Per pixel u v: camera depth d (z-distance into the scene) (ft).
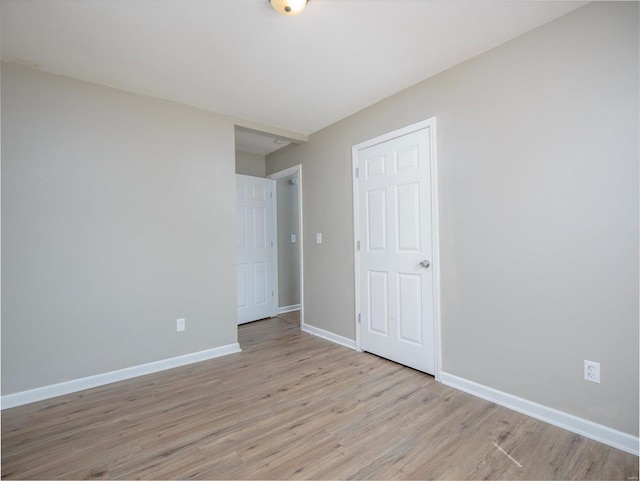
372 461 5.19
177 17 5.82
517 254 6.62
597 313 5.65
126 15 5.74
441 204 7.95
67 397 7.47
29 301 7.30
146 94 8.92
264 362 9.50
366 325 10.16
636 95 5.24
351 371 8.71
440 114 7.93
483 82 7.10
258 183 14.64
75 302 7.85
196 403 7.11
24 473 5.00
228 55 7.08
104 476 4.93
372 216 9.84
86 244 8.00
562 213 6.01
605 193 5.53
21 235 7.21
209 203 10.03
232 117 10.59
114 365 8.34
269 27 6.15
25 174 7.27
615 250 5.45
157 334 9.02
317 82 8.37
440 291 8.00
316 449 5.49
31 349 7.30
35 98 7.45
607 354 5.55
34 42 6.49
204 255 9.91
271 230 15.14
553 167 6.11
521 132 6.52
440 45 6.82
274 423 6.29
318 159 11.95
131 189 8.67
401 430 6.00
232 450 5.50
